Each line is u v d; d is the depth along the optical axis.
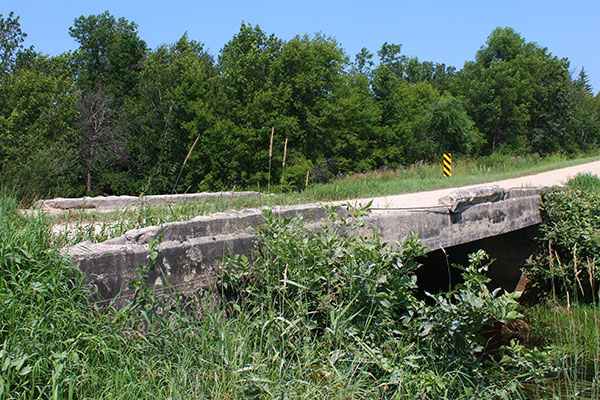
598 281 10.47
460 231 8.83
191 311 4.77
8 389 3.25
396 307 5.25
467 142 42.53
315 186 15.89
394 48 62.94
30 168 12.83
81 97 33.22
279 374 4.12
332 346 4.80
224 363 4.11
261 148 30.16
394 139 41.59
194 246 4.94
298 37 32.53
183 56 40.09
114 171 32.19
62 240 4.75
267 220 5.36
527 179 20.22
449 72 83.94
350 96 38.47
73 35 45.44
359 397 4.32
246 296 5.17
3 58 30.12
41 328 3.63
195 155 30.41
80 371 3.63
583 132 63.72
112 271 4.29
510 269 12.29
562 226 11.17
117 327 4.01
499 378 5.06
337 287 5.07
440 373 4.90
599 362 6.84
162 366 4.04
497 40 60.84
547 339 8.51
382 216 7.21
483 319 4.96
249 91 32.72
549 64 60.72
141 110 33.41
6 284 3.74
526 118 56.31
